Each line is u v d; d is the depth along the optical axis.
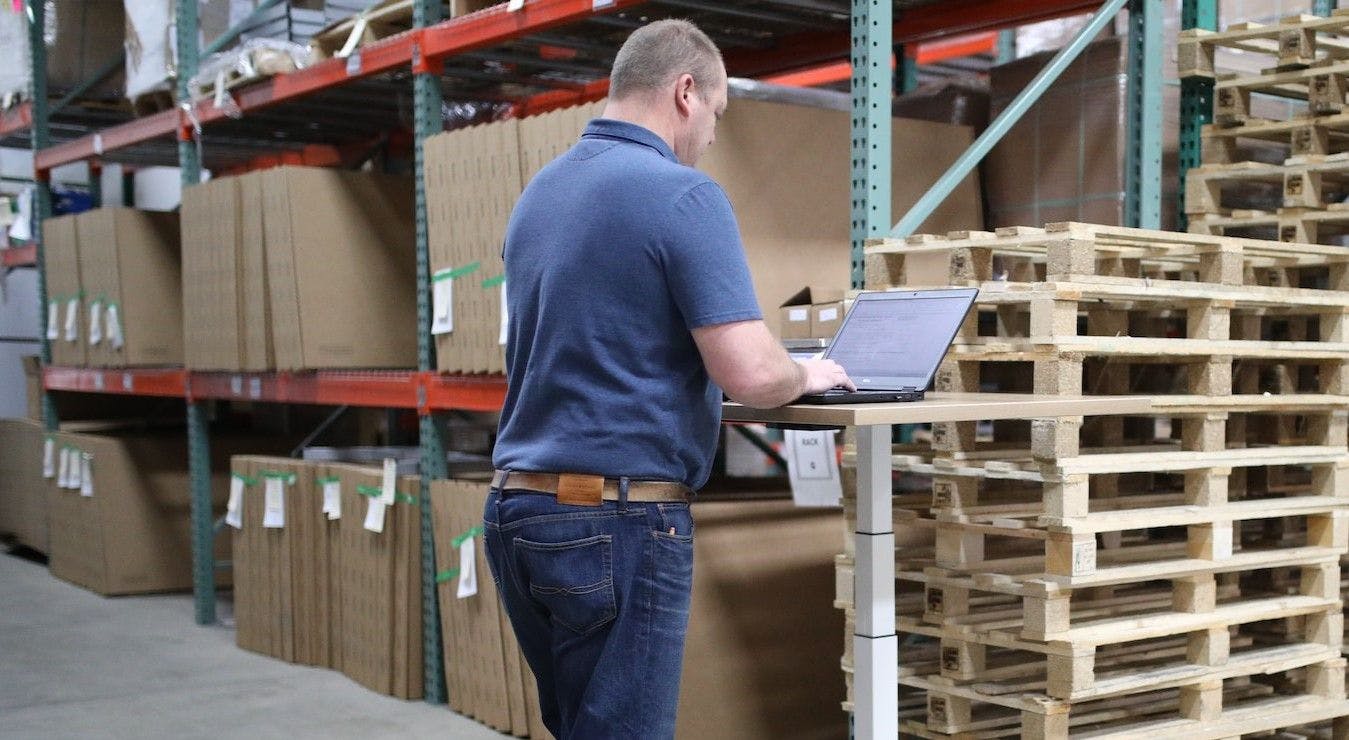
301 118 7.16
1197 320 3.46
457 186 4.96
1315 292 3.68
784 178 4.30
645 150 2.58
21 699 5.43
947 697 3.38
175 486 7.90
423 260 5.27
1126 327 3.83
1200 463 3.40
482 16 4.85
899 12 5.00
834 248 4.41
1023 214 4.47
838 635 4.50
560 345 2.53
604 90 6.18
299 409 8.38
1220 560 3.43
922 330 2.82
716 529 4.33
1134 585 3.97
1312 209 4.02
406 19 5.57
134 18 7.17
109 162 8.93
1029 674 3.44
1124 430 4.28
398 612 5.40
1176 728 3.38
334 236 5.77
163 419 9.06
